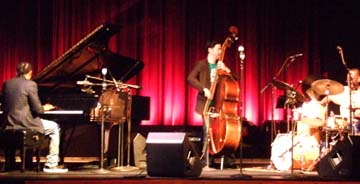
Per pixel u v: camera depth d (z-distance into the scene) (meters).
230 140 6.96
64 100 7.62
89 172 6.90
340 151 6.35
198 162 6.35
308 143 7.34
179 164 6.19
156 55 9.35
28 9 9.37
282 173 6.93
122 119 7.14
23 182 6.24
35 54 9.34
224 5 9.37
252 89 9.31
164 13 9.38
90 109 7.25
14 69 9.32
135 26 9.36
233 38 7.26
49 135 7.10
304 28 9.36
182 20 9.38
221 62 7.16
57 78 7.69
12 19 9.36
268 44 9.38
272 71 9.36
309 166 7.33
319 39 9.36
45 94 7.71
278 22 9.34
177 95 9.30
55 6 9.33
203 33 9.36
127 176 6.35
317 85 7.27
